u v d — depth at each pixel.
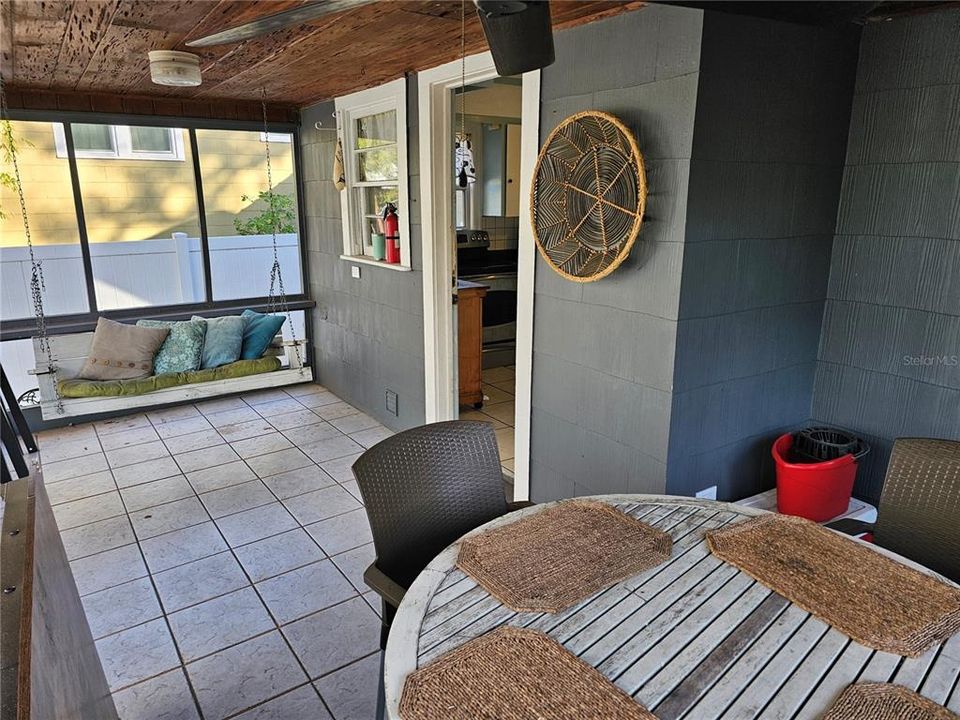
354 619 2.48
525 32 1.42
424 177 3.64
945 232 2.37
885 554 1.55
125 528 3.16
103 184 4.61
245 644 2.34
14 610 1.13
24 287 4.43
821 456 2.57
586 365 2.70
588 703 1.11
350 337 4.89
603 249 2.43
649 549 1.58
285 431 4.48
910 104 2.41
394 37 2.74
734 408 2.57
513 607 1.37
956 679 1.16
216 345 4.59
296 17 1.70
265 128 4.65
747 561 1.52
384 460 1.80
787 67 2.30
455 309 3.87
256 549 2.97
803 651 1.24
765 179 2.37
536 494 3.12
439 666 1.20
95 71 3.45
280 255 5.39
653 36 2.19
